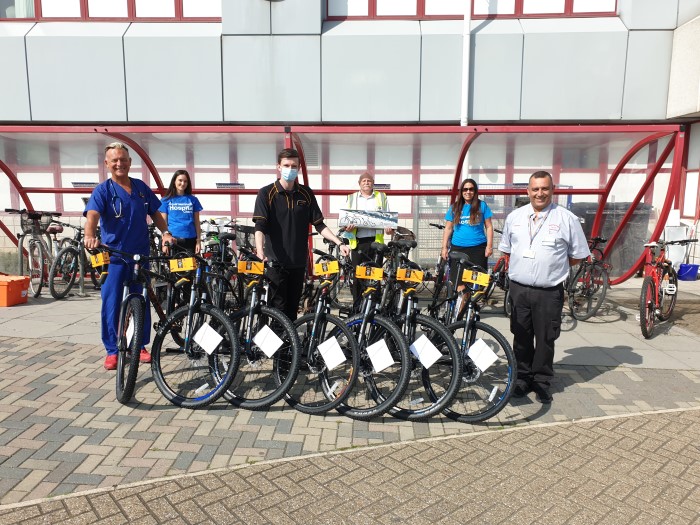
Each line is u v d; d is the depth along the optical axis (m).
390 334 3.30
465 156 6.77
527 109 8.28
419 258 8.12
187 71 8.28
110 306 3.79
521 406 3.49
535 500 2.40
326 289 3.39
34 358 4.18
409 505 2.35
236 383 3.69
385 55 8.22
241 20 8.15
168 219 5.47
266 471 2.62
